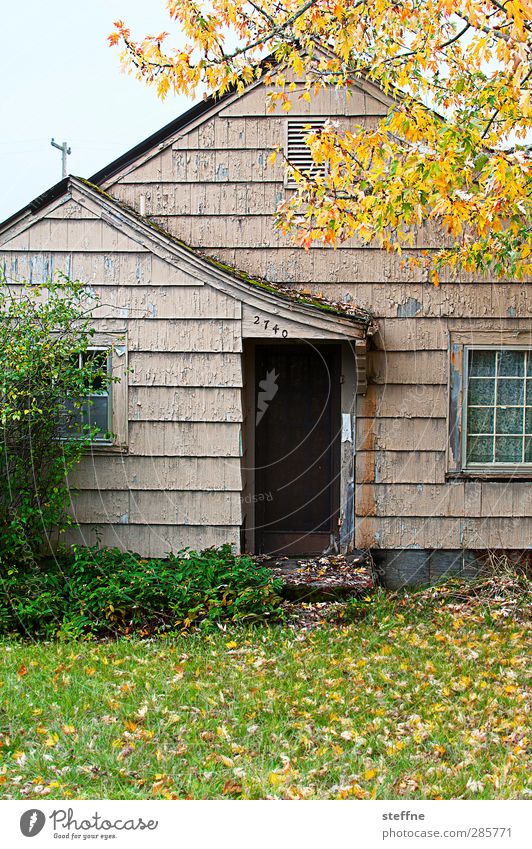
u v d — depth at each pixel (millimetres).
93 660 5902
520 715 4938
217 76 7199
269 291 7445
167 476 7691
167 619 6836
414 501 8133
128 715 4863
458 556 8148
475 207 6332
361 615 7047
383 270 8070
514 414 8156
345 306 7848
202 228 8180
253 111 8125
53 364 6930
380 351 8109
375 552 8164
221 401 7621
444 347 8070
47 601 6672
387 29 7262
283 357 8398
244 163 8148
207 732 4648
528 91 5621
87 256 7582
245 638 6469
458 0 6086
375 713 4973
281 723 4801
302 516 8414
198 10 7074
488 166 6004
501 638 6562
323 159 6934
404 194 6254
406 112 6879
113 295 7605
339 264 8094
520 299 8039
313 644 6297
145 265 7590
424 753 4453
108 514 7711
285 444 8414
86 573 7133
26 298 7484
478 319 8055
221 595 6957
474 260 7324
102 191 7688
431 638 6527
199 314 7574
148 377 7648
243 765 4277
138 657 5984
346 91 7973
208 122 8156
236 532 7664
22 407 7047
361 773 4203
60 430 7395
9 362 6754
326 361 8359
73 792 4008
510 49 5773
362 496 8148
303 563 7910
